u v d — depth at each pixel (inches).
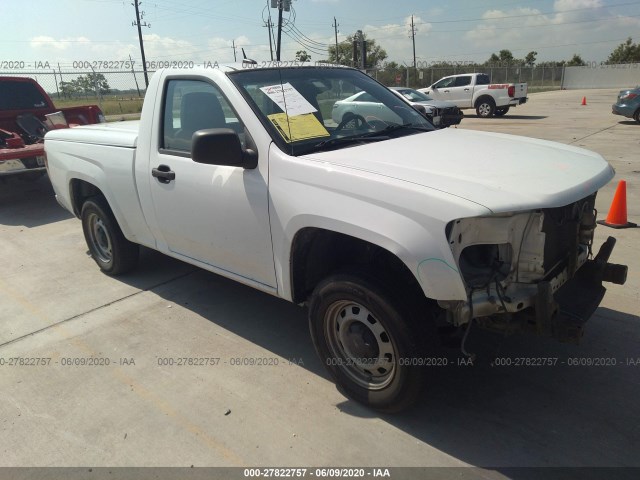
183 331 151.9
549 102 1114.1
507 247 98.9
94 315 163.6
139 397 122.2
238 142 113.8
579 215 114.2
